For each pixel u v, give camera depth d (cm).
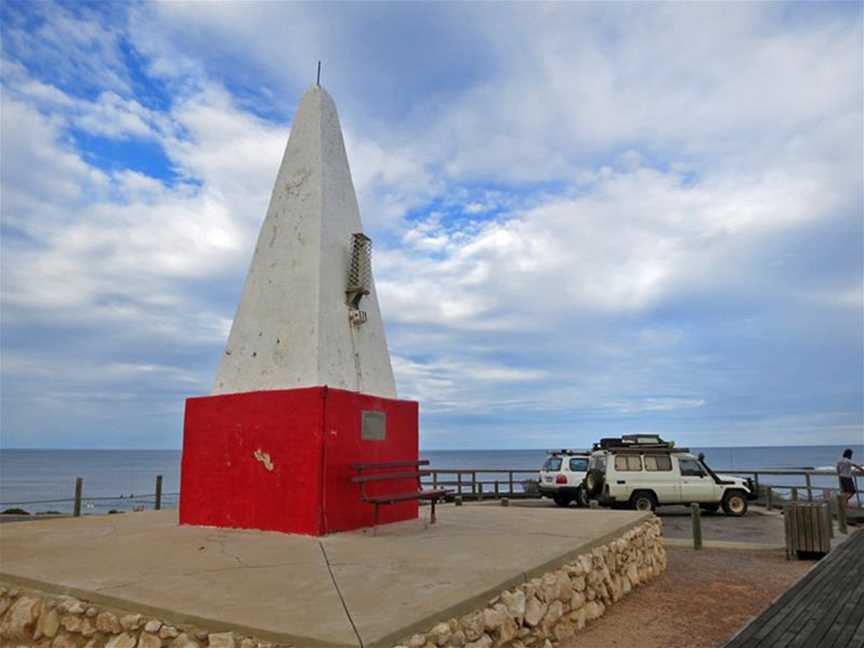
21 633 435
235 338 772
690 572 786
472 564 488
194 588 416
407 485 797
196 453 739
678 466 1589
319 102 833
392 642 319
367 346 796
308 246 756
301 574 457
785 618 502
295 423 666
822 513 872
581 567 551
